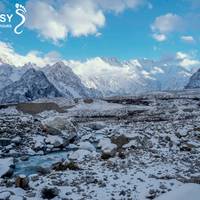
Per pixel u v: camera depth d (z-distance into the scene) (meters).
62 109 121.75
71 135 54.47
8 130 53.09
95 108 129.75
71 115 111.69
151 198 20.94
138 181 24.80
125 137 39.88
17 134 52.25
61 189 23.33
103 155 34.47
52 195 21.50
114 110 123.44
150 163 31.03
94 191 22.64
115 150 35.44
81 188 23.41
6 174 30.16
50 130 55.03
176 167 29.66
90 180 25.06
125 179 25.48
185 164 31.00
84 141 53.97
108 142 41.59
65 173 28.28
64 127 55.75
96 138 57.88
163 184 23.72
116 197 21.38
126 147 38.06
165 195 17.03
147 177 25.94
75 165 30.14
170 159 32.72
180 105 129.88
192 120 66.38
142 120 89.69
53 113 112.94
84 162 33.38
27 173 32.31
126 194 21.88
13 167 34.03
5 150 44.44
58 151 46.75
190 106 125.69
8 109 112.38
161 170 28.28
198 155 34.97
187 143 38.38
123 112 117.25
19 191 22.67
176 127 54.75
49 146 47.75
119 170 28.52
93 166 31.03
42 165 36.38
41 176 28.11
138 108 126.25
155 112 110.81
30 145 47.94
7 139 47.31
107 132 66.38
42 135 54.00
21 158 39.84
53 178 26.69
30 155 43.44
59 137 50.19
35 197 21.33
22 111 112.31
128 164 30.64
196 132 46.72
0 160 35.12
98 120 98.69
